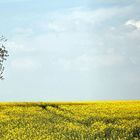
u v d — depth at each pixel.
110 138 21.00
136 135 23.39
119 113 33.88
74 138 21.47
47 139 20.78
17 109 39.47
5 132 24.62
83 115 32.72
